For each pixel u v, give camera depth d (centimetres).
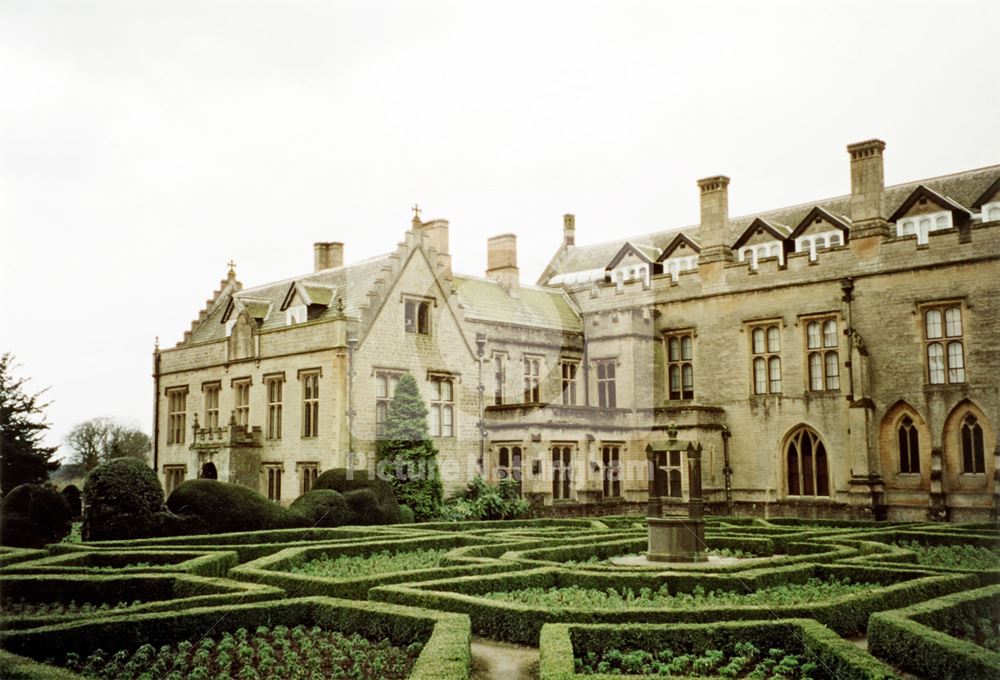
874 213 3600
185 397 4147
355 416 3334
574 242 4406
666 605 1423
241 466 3591
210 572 1773
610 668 1100
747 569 1680
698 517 1841
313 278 4038
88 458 3416
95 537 2308
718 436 3934
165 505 2458
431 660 954
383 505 2966
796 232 3944
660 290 4203
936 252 3416
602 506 3616
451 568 1616
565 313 3966
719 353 4022
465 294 3731
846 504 3584
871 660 981
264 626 1255
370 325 3412
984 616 1294
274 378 3641
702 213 4122
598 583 1559
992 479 3231
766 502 3825
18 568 1598
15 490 2322
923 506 3394
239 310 3900
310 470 3441
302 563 1969
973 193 3553
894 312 3525
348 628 1248
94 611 1318
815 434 3741
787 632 1152
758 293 3919
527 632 1241
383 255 3709
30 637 1080
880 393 3538
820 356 3753
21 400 2366
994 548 2300
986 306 3294
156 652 1138
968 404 3322
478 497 3353
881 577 1634
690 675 1056
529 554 1927
